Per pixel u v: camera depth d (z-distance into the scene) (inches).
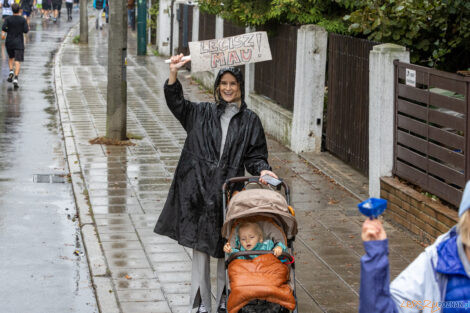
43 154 640.4
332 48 608.4
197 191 287.4
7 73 1152.8
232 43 293.0
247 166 295.6
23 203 492.1
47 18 2455.7
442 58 518.9
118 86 669.3
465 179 382.0
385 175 472.1
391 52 460.8
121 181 542.0
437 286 158.2
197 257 292.5
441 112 406.0
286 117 671.1
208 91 1027.3
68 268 377.7
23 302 332.2
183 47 1277.1
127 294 334.6
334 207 483.2
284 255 260.7
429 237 404.8
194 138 290.7
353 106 565.6
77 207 479.5
